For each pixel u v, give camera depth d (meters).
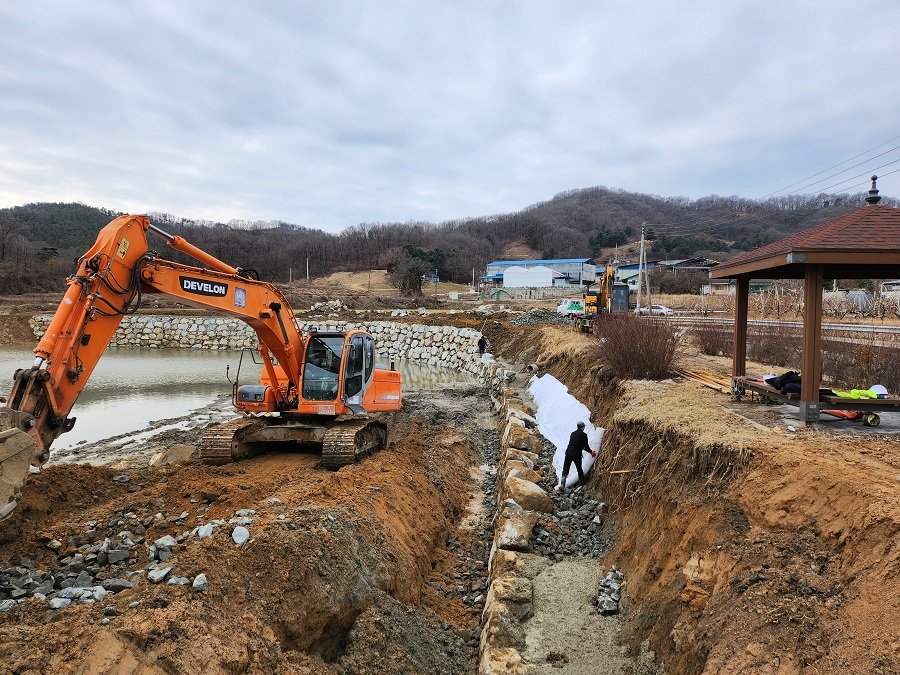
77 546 6.42
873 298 33.22
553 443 13.55
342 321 44.22
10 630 4.26
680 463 7.64
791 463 6.12
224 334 42.19
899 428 8.14
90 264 7.00
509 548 8.53
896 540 4.40
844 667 3.93
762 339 18.56
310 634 5.52
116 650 4.04
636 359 13.21
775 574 4.99
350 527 6.95
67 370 6.57
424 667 6.20
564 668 6.05
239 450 10.54
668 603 6.02
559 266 84.75
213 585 5.11
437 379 31.48
